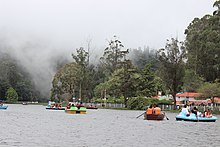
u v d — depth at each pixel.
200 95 88.88
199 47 97.94
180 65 91.44
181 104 106.25
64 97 119.81
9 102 151.50
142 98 96.88
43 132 28.03
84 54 126.00
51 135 25.97
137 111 84.19
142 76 107.06
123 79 105.31
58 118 47.59
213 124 42.84
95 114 63.50
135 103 96.88
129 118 51.62
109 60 130.25
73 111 63.97
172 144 22.84
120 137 25.97
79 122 40.69
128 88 105.44
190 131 32.53
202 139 26.25
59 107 85.06
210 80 98.94
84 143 22.06
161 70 92.69
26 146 20.19
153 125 38.66
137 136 26.98
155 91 107.88
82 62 124.94
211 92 86.00
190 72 102.88
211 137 27.86
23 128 31.20
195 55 101.94
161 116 47.84
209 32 96.38
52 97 122.06
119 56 130.25
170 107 98.06
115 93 109.75
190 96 110.88
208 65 96.38
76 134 27.19
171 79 91.62
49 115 55.34
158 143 23.12
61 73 120.81
